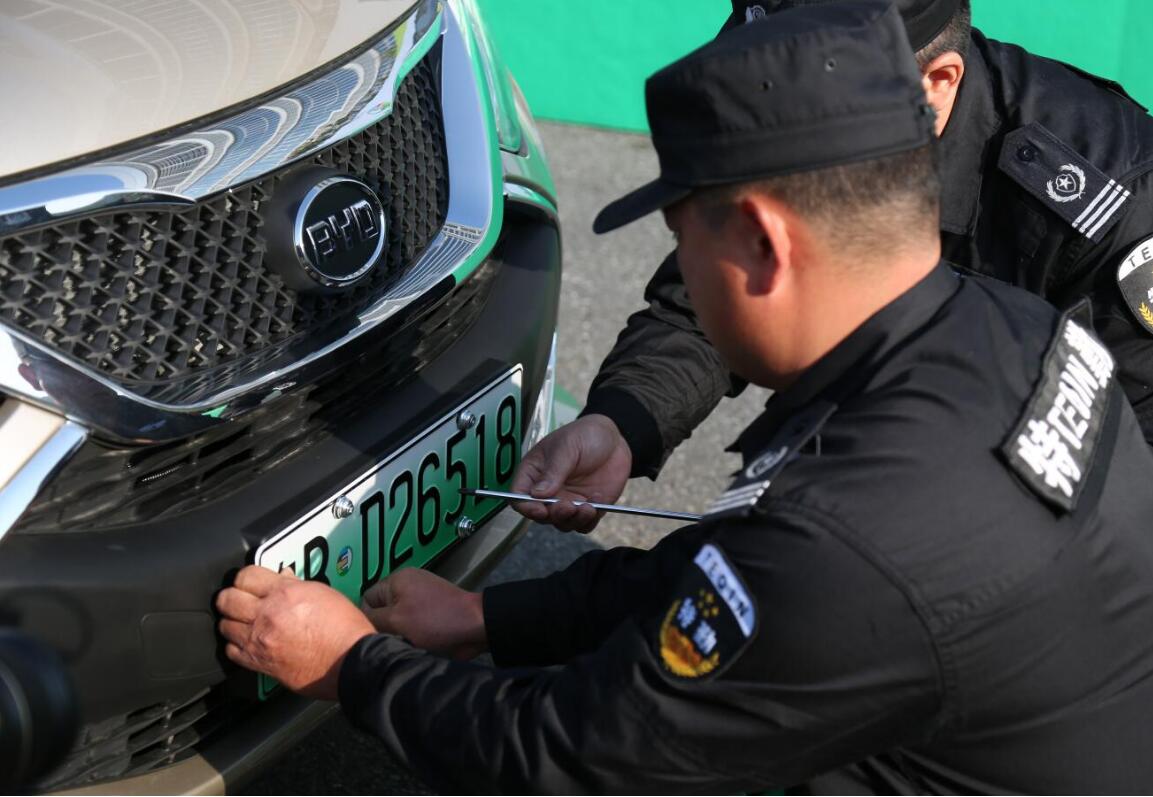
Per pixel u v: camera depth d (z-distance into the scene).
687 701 1.20
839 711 1.17
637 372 1.93
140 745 1.60
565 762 1.24
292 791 2.07
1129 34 3.90
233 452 1.64
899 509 1.16
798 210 1.16
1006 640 1.17
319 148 1.70
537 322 2.08
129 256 1.52
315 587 1.46
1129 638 1.27
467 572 2.00
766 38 1.16
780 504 1.18
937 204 1.23
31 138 1.51
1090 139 1.73
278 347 1.66
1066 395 1.27
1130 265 1.69
